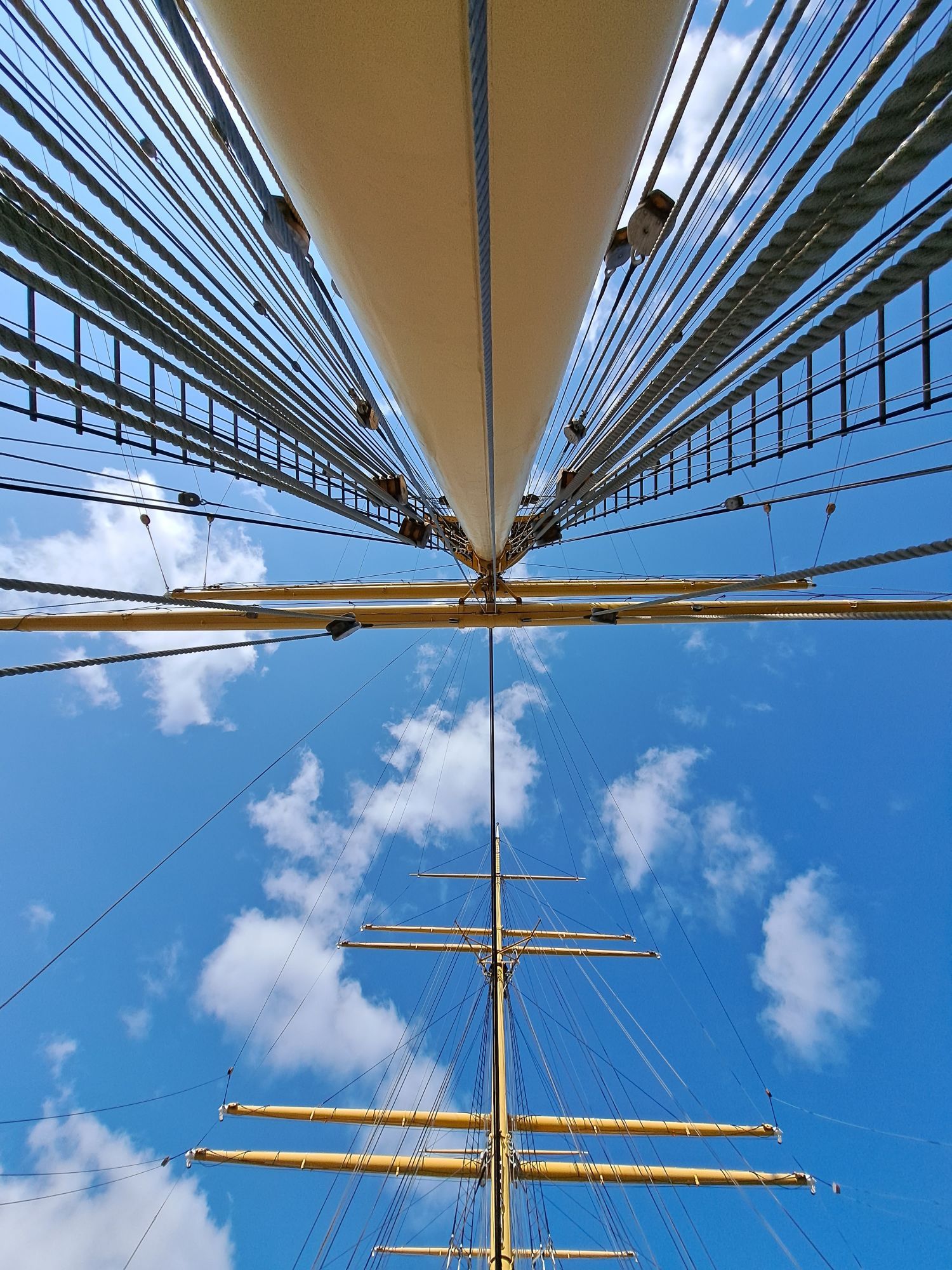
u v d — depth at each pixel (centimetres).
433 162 209
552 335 336
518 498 793
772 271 286
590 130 207
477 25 123
